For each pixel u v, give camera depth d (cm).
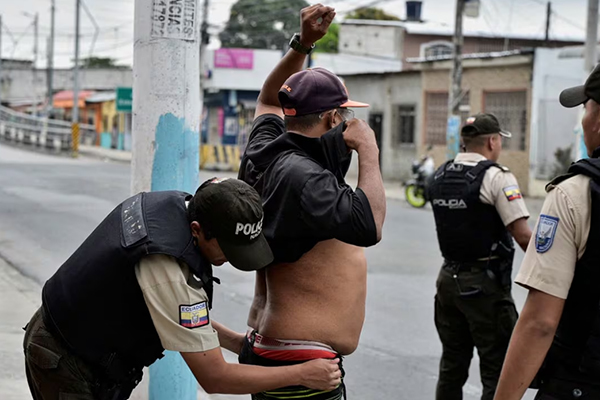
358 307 277
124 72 5375
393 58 3772
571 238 240
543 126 2034
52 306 260
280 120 318
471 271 430
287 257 267
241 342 311
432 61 2358
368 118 2664
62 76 5847
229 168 2950
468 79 2253
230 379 250
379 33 3831
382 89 2594
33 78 5934
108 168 2750
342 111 275
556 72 1994
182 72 358
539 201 1975
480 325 428
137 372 268
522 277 249
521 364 248
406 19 3972
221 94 3416
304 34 311
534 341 245
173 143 359
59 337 259
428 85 2406
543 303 243
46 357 258
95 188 1900
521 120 2117
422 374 564
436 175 446
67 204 1537
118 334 256
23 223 1251
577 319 245
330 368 260
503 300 427
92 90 5478
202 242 251
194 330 245
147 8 355
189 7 358
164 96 357
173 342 245
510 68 2122
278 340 273
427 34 3844
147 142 360
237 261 248
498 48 3847
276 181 262
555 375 252
